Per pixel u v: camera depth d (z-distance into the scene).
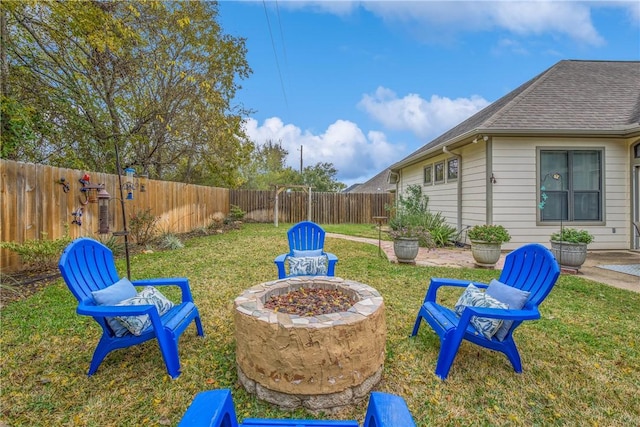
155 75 10.00
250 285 4.42
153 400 2.01
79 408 1.93
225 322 3.18
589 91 8.22
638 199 7.13
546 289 2.28
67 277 2.17
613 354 2.58
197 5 10.09
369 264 5.80
